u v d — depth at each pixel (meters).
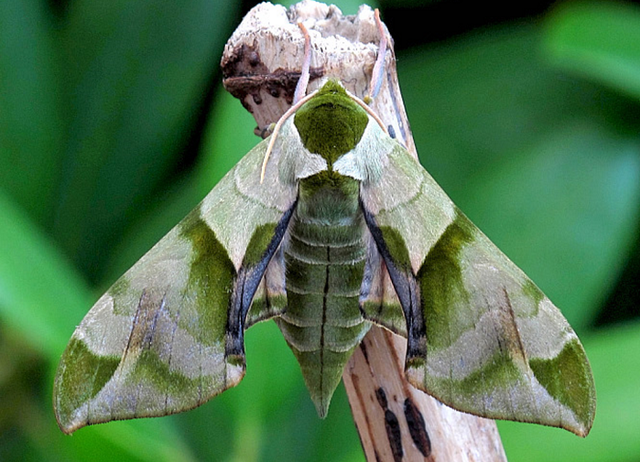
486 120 0.66
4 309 0.59
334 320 0.56
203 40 0.66
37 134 0.65
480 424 0.56
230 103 0.62
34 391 0.63
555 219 0.63
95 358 0.55
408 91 0.67
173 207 0.64
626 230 0.63
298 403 0.62
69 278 0.61
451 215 0.56
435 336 0.56
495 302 0.56
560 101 0.66
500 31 0.67
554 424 0.55
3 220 0.60
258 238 0.56
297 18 0.57
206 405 0.63
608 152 0.64
